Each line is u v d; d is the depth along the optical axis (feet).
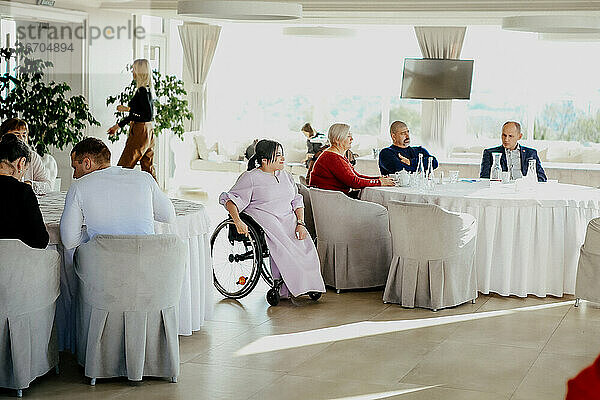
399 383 14.38
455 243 19.61
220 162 44.27
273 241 19.61
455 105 48.03
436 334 17.60
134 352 13.74
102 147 14.40
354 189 23.07
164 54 41.55
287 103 52.47
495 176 23.99
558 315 19.42
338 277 21.53
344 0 29.94
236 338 17.06
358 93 51.19
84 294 13.93
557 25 23.09
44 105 28.43
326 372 14.94
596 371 5.57
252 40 52.16
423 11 29.27
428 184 22.44
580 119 46.68
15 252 12.62
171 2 32.78
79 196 13.84
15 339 12.97
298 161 48.70
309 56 51.65
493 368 15.33
